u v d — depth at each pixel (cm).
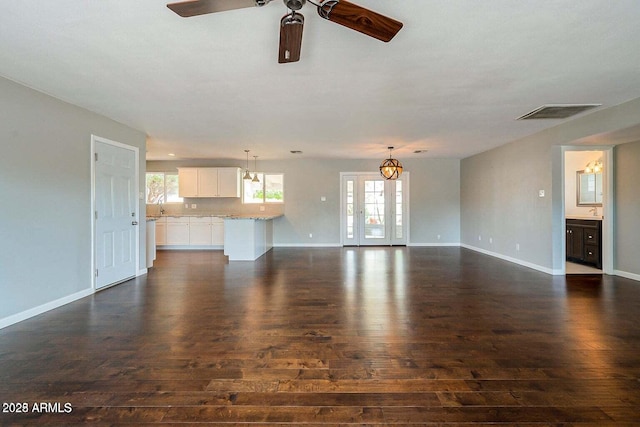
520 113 422
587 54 256
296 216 858
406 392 196
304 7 194
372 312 338
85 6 192
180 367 225
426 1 189
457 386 201
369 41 237
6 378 211
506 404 183
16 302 311
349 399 189
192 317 324
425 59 266
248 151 713
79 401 187
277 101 370
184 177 828
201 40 234
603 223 521
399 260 653
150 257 579
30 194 325
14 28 215
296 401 187
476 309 346
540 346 256
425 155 784
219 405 183
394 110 407
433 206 859
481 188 746
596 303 365
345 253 749
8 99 302
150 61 267
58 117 358
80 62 268
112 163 448
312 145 641
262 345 260
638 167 470
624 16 204
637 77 303
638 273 473
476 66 278
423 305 361
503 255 657
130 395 192
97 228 419
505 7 195
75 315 330
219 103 376
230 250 655
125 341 267
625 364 227
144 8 195
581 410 178
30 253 325
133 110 402
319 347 256
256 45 242
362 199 862
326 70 287
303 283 463
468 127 498
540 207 537
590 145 503
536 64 275
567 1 189
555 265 511
